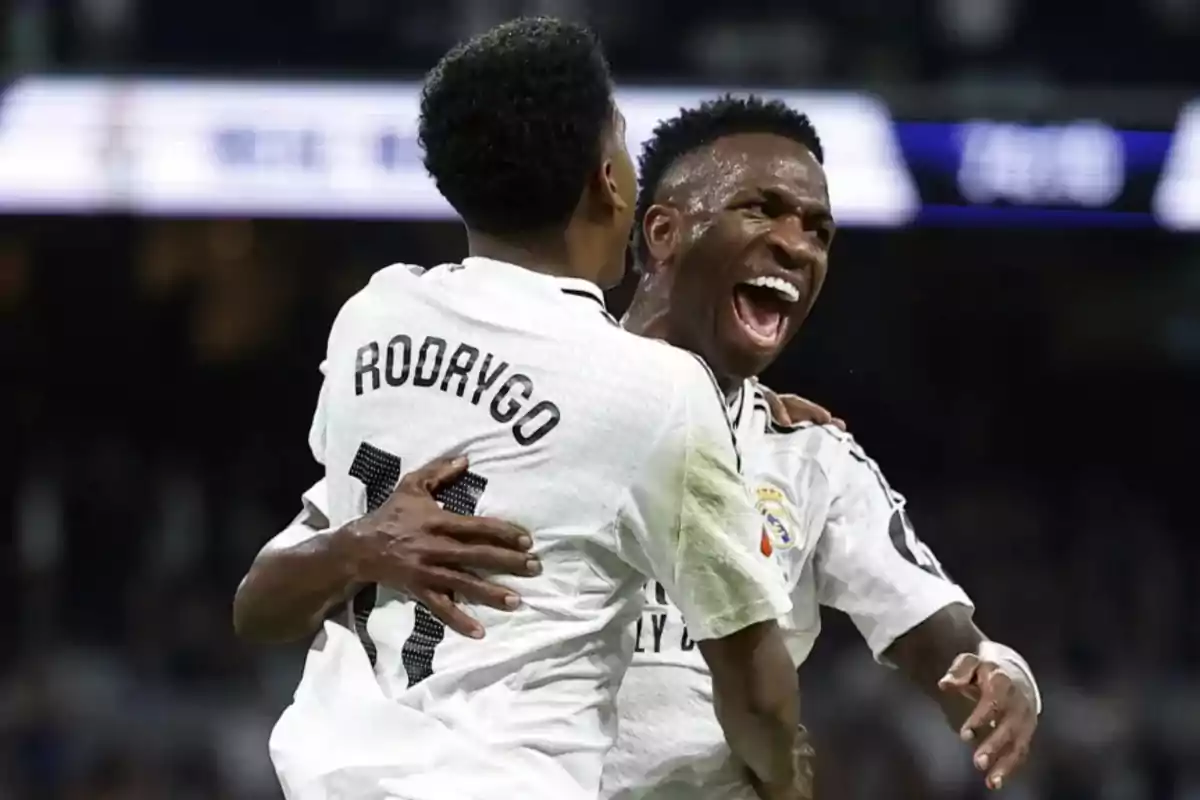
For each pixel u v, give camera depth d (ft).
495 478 7.36
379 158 29.35
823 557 9.91
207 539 35.94
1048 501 39.06
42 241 36.50
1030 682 9.21
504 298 7.60
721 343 9.30
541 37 7.72
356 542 7.42
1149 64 36.70
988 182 30.27
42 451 36.86
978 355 39.11
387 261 36.32
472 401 7.45
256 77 29.40
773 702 7.57
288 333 36.94
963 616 9.73
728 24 35.99
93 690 31.55
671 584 7.46
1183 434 40.96
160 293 37.04
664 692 8.78
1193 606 36.65
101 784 29.66
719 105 9.57
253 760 30.09
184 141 29.17
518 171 7.60
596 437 7.29
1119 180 30.35
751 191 9.18
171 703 31.68
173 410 37.52
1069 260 38.73
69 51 33.12
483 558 7.23
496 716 7.11
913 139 30.27
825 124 30.27
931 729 29.37
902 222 30.27
